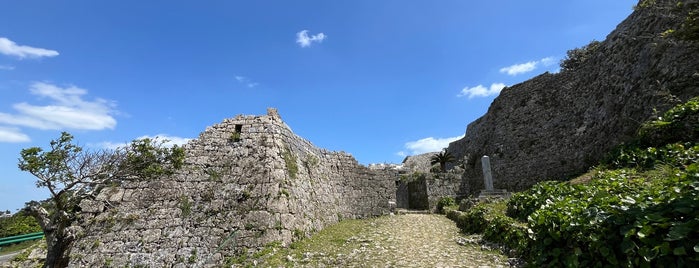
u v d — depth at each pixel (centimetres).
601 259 461
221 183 1151
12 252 1658
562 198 801
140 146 924
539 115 2236
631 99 1433
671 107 1142
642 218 424
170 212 1088
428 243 913
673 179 610
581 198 732
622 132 1400
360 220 1566
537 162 2098
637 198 518
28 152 781
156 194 1129
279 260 892
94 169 874
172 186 1145
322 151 1694
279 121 1370
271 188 1123
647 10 1538
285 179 1190
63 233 845
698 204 394
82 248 1007
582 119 1877
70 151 837
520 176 2177
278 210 1073
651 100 1276
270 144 1250
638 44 1546
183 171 1177
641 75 1429
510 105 2503
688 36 691
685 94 1138
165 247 1012
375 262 754
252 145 1251
